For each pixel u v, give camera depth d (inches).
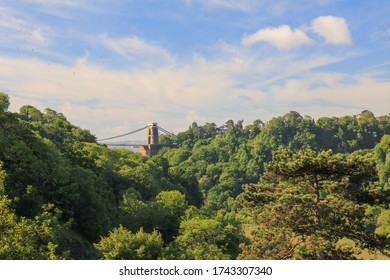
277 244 1173.1
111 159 4170.8
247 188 1327.5
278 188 1301.7
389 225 4146.2
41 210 1739.7
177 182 5359.3
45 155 2075.5
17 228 906.1
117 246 1503.4
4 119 2017.7
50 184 1964.8
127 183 3671.3
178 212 3102.9
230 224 2847.0
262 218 1228.5
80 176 2192.4
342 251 1109.7
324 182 1228.5
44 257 909.8
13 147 1792.6
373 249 1176.2
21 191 1713.8
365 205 1173.7
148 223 2645.2
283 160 1286.9
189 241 2134.6
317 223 1168.2
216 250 2048.5
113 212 2581.2
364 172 1162.0
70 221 1690.5
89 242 2036.2
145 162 5088.6
